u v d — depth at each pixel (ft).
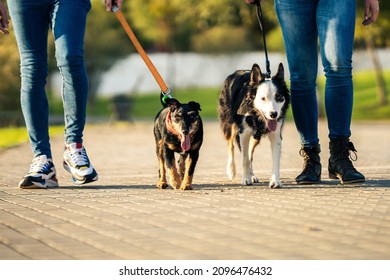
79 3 36.14
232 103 39.99
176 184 36.45
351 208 28.68
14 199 32.40
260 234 23.56
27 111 36.96
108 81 248.93
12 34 91.81
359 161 53.31
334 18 35.58
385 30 147.54
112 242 22.63
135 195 33.53
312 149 37.76
